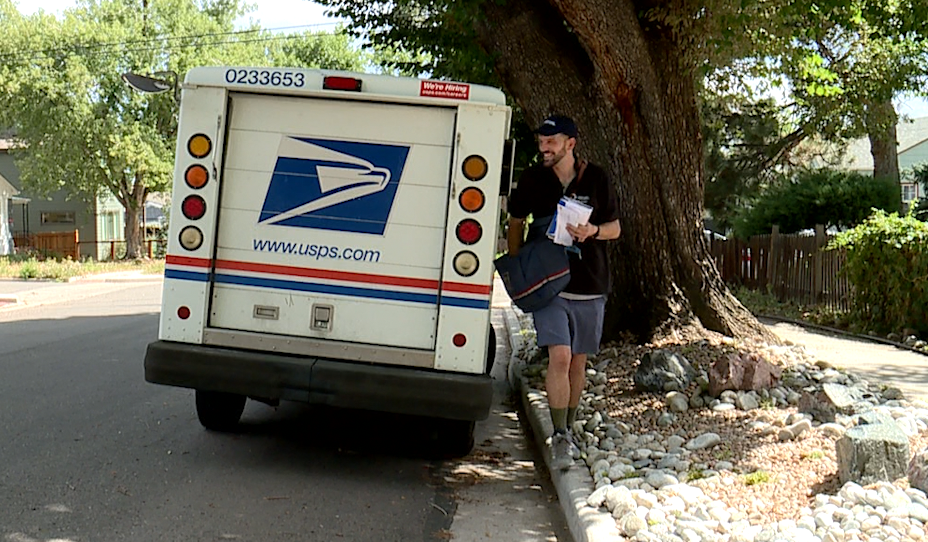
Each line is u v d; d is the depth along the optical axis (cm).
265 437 716
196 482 589
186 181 607
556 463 605
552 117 600
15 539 478
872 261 1227
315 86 597
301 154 607
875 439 490
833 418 647
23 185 4147
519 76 944
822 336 1222
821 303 1481
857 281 1265
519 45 938
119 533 491
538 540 509
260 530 504
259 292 608
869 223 1273
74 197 4331
